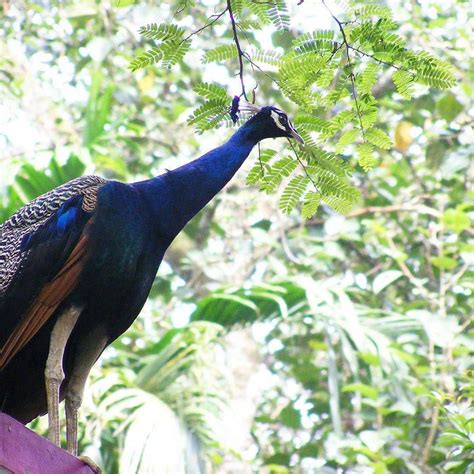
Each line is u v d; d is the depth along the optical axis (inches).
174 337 498.0
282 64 307.7
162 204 327.3
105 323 319.9
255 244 658.8
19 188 501.4
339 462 512.4
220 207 685.9
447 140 636.7
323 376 614.9
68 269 310.7
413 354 550.9
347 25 307.9
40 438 273.6
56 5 695.1
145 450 430.3
